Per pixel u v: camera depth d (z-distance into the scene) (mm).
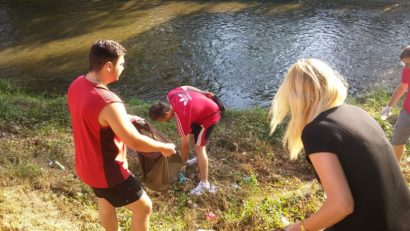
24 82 10398
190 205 4754
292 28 13836
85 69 11156
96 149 2955
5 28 14031
